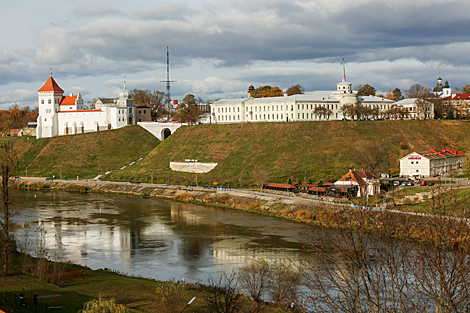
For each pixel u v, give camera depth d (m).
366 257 60.91
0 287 93.31
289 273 90.00
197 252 128.50
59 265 110.38
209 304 75.69
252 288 89.12
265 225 158.75
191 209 192.75
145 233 151.62
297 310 81.31
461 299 50.66
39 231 154.75
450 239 55.72
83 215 182.00
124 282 100.94
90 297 89.56
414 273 55.56
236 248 130.88
